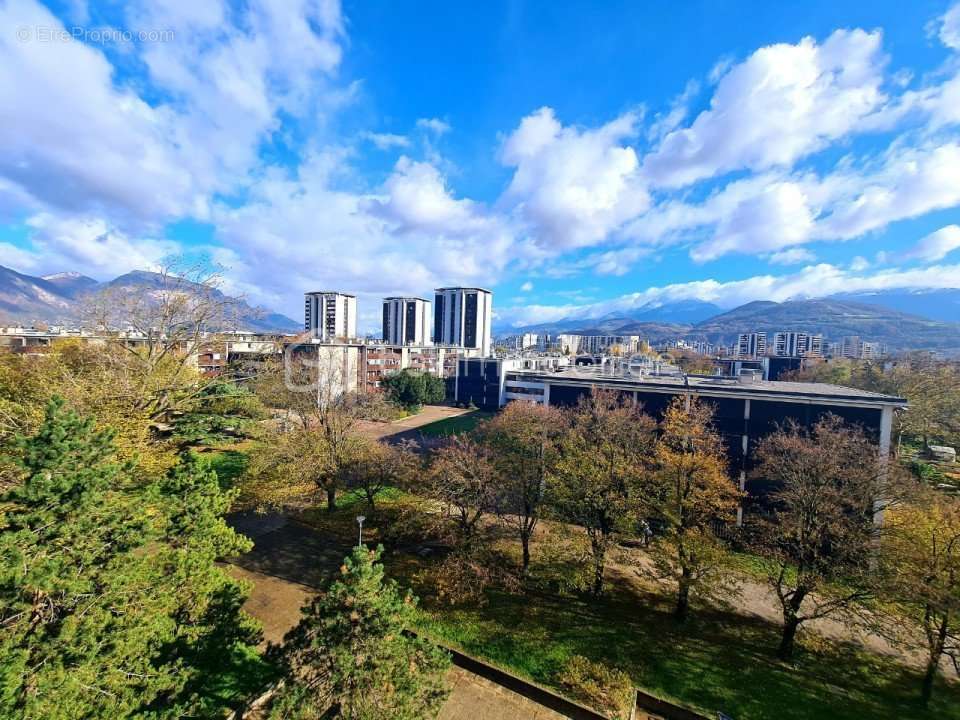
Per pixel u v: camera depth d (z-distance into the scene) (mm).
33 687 7184
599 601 18547
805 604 18641
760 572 20188
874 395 23719
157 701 9812
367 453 25078
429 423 55469
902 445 43875
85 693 8086
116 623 8820
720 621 17516
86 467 9320
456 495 18797
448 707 13102
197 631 11016
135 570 9406
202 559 11773
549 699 13312
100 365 24391
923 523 15375
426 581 19375
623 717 12578
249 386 40281
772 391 25125
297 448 24719
